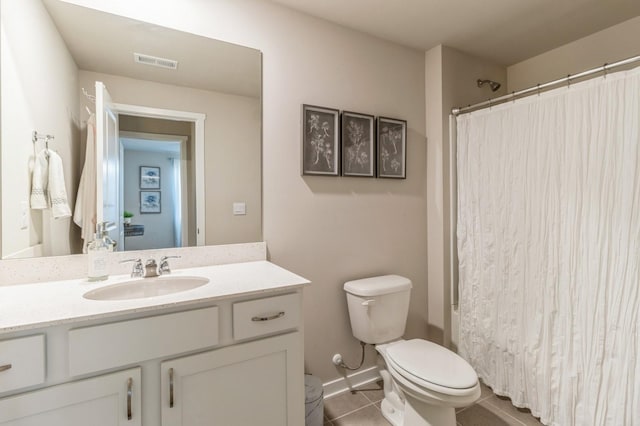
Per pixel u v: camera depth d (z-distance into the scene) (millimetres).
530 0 1777
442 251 2260
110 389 952
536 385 1726
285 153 1809
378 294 1854
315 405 1604
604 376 1465
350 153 2016
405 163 2244
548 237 1678
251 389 1175
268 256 1774
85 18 1367
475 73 2430
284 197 1812
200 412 1083
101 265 1297
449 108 2289
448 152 2279
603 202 1468
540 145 1712
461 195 2174
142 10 1464
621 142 1416
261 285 1234
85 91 1369
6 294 1118
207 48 1601
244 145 1700
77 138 1357
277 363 1229
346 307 2023
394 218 2227
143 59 1477
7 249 1228
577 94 1560
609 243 1452
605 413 1459
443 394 1343
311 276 1902
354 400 1925
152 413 1015
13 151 1234
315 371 1919
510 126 1862
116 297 1264
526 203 1781
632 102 1382
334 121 1955
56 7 1318
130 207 1461
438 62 2273
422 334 2352
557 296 1644
